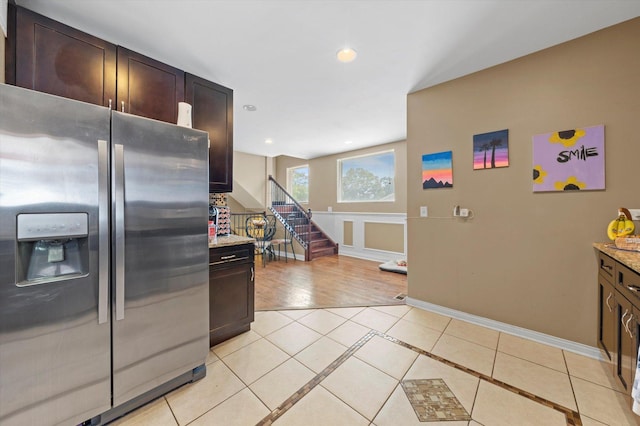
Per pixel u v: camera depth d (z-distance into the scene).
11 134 1.07
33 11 1.55
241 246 2.31
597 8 1.66
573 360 1.93
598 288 1.91
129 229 1.39
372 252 5.68
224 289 2.19
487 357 1.97
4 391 1.09
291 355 2.01
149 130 1.47
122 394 1.40
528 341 2.20
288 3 1.57
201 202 1.74
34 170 1.12
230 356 1.99
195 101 2.31
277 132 4.33
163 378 1.56
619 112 1.85
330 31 1.84
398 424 1.37
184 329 1.65
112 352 1.36
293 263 5.36
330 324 2.54
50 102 1.15
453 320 2.60
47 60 1.57
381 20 1.74
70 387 1.24
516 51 2.12
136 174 1.42
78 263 1.28
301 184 7.25
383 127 4.05
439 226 2.72
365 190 5.82
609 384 1.66
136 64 1.93
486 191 2.42
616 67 1.85
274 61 2.21
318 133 4.40
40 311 1.15
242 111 3.36
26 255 1.18
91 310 1.28
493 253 2.40
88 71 1.72
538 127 2.15
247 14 1.66
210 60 2.18
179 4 1.57
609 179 1.90
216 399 1.56
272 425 1.37
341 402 1.53
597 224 1.94
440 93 2.66
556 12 1.69
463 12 1.68
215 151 2.45
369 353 2.03
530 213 2.21
